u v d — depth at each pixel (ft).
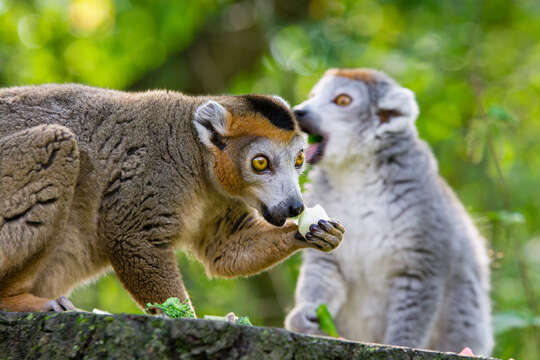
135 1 63.10
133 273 26.43
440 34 65.00
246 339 19.42
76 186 26.17
